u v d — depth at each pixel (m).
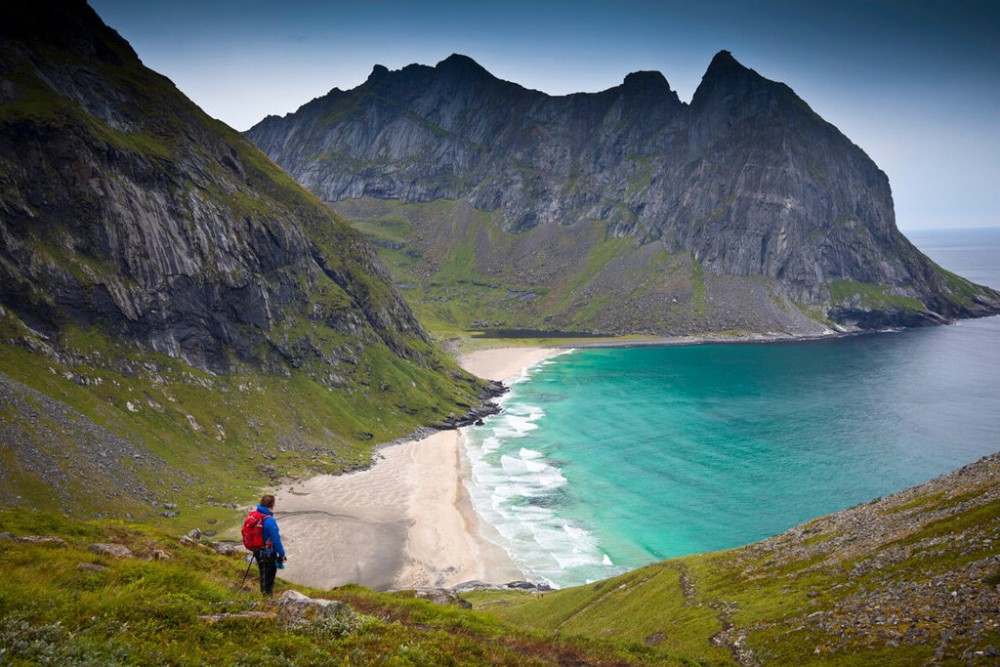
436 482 130.50
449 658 19.81
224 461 121.75
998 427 154.50
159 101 185.62
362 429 158.75
